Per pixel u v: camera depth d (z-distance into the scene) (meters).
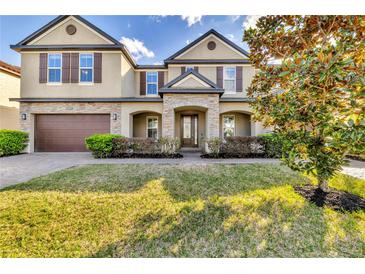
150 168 7.04
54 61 12.81
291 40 4.13
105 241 2.72
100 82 12.87
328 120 3.20
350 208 3.45
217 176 5.82
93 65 12.84
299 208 3.53
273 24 4.19
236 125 13.87
